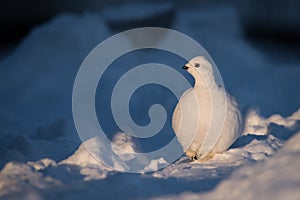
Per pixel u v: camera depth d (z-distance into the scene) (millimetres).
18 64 18109
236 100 8820
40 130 11000
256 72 19703
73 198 6746
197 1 36281
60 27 18875
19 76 17562
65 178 7609
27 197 6668
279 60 24984
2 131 12734
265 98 15039
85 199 6695
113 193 6863
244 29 35188
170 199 6422
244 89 16188
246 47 23219
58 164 8203
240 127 8672
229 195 6355
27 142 9086
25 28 36281
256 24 36719
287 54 26859
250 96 14914
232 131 8398
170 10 22406
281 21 37281
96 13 22891
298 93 15883
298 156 6645
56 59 18125
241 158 8422
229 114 8398
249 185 6355
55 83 17016
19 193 6996
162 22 21859
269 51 28016
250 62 21859
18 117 14461
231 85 16953
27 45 18859
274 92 16031
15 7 39562
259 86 16953
